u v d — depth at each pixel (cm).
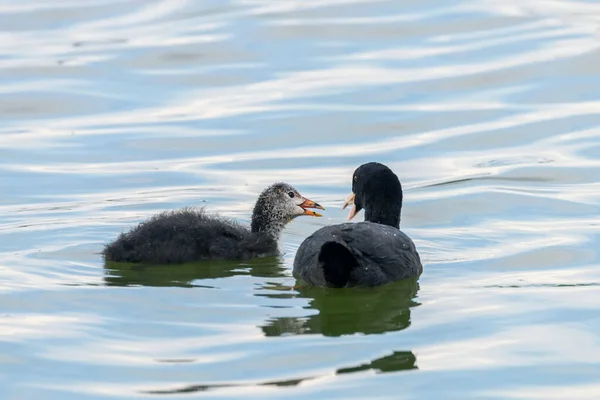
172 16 2906
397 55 2583
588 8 2872
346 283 1314
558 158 2041
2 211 1769
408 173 1994
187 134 2192
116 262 1481
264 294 1331
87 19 2900
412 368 1100
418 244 1596
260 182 1952
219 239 1514
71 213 1755
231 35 2725
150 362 1112
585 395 1044
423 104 2314
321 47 2647
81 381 1072
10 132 2216
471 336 1188
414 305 1291
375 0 2969
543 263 1484
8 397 1040
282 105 2320
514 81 2409
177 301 1299
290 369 1095
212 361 1114
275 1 3011
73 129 2234
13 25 2845
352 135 2184
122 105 2353
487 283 1384
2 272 1417
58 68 2536
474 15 2820
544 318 1245
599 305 1289
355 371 1091
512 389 1055
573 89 2362
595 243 1575
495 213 1772
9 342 1163
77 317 1241
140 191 1897
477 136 2158
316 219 1777
